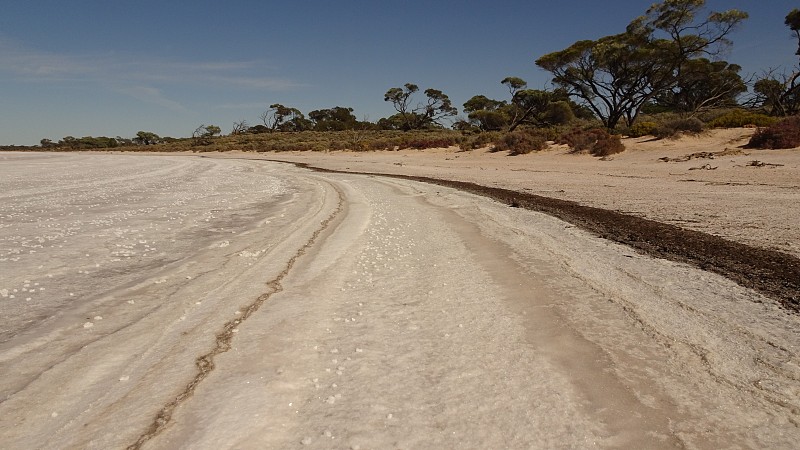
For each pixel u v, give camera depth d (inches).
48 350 178.2
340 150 2315.5
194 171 1391.5
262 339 187.5
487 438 126.9
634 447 123.8
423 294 247.3
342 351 178.5
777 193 563.8
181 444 121.8
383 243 369.1
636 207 529.0
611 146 1208.8
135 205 599.2
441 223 461.1
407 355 175.9
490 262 309.3
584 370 164.2
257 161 2078.0
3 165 1668.3
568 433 129.3
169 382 153.2
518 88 2342.5
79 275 277.3
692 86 1748.3
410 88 3501.5
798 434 128.9
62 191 776.3
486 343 186.9
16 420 133.2
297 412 137.4
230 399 142.6
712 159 952.3
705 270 285.1
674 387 152.8
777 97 1443.2
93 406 139.7
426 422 133.7
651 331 195.8
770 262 295.6
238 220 479.5
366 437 126.2
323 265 300.0
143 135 5191.9
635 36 1565.0
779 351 177.2
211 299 235.0
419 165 1406.3
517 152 1438.2
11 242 363.3
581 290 249.1
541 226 434.6
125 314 215.2
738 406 142.3
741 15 1433.3
